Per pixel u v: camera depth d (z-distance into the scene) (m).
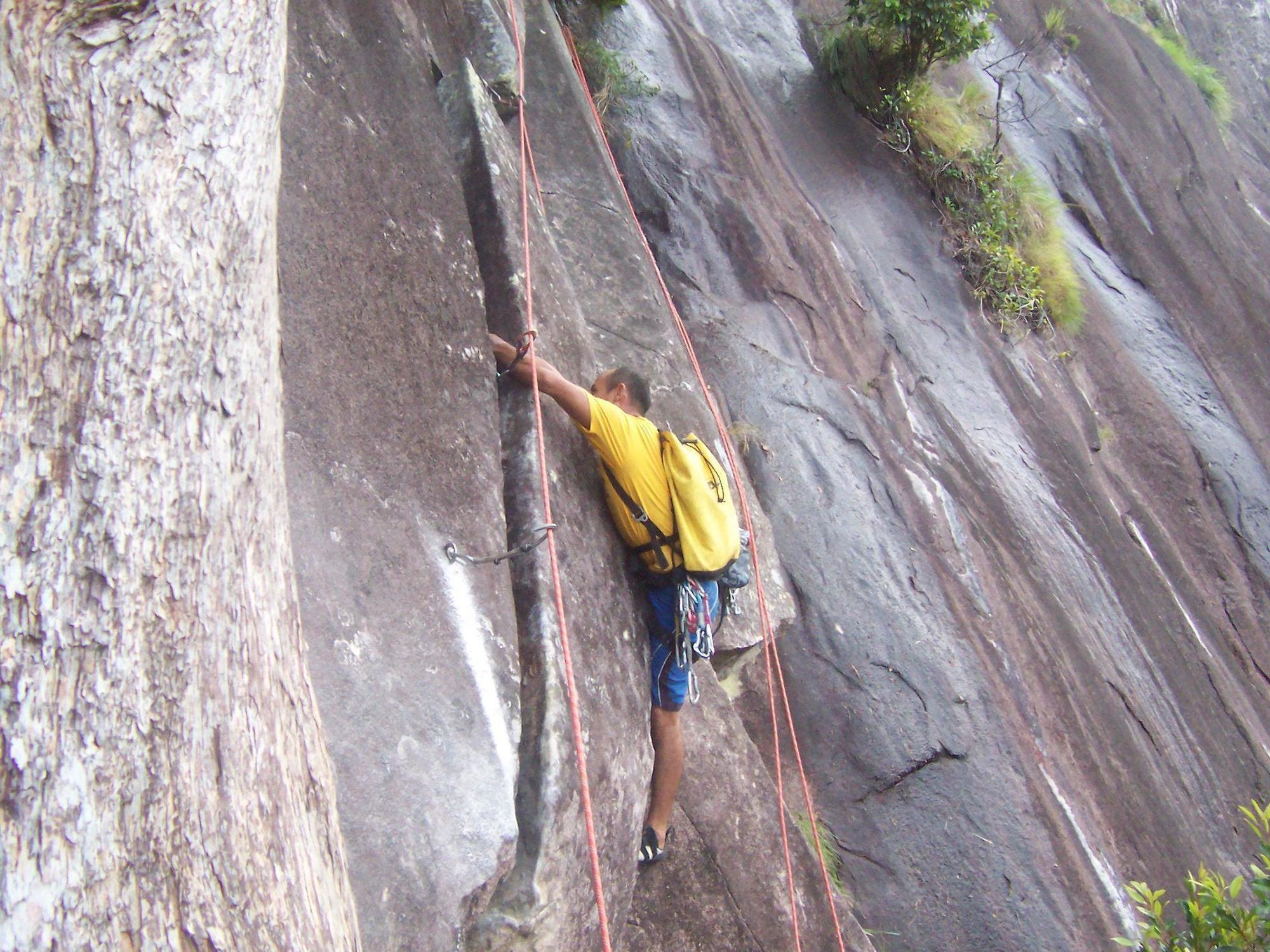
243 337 1.74
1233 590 9.46
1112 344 10.25
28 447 1.44
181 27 1.69
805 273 7.55
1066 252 10.52
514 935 2.84
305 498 2.74
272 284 1.94
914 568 6.07
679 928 3.73
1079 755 5.91
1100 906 5.23
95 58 1.59
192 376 1.62
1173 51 16.84
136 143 1.61
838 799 5.28
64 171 1.54
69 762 1.38
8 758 1.34
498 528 3.35
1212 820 6.60
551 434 3.75
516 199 4.49
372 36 4.02
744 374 6.54
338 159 3.43
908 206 8.98
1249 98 20.02
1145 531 8.87
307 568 2.65
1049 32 12.88
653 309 5.68
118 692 1.44
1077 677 6.36
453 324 3.58
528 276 3.95
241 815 1.56
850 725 5.45
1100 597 7.26
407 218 3.63
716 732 4.26
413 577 2.95
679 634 3.65
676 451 3.66
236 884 1.51
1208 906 4.49
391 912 2.45
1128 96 13.49
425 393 3.32
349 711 2.59
